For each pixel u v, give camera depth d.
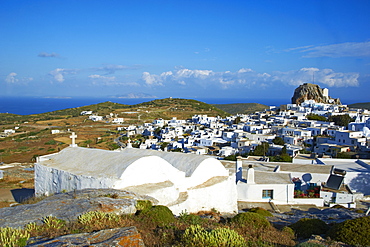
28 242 10.74
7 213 14.02
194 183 24.25
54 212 14.08
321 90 185.38
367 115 125.94
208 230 13.74
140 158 21.19
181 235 13.02
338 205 31.03
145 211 15.46
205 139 96.44
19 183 39.47
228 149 81.50
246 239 14.19
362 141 74.12
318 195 32.81
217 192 24.25
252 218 17.77
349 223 15.00
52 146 107.94
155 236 13.09
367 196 35.16
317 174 35.97
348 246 13.73
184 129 134.25
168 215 15.64
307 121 110.81
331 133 92.50
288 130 96.50
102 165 22.59
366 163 43.53
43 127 157.75
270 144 82.38
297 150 73.25
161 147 98.69
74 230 12.06
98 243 10.30
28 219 13.19
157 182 21.69
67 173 22.67
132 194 17.83
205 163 25.36
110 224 13.04
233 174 27.78
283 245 14.31
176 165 26.17
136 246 10.38
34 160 76.94
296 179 36.38
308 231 17.08
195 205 22.77
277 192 31.16
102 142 117.00
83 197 16.48
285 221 22.62
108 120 183.38
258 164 42.91
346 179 38.69
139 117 192.38
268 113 161.88
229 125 133.25
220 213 23.55
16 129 150.62
